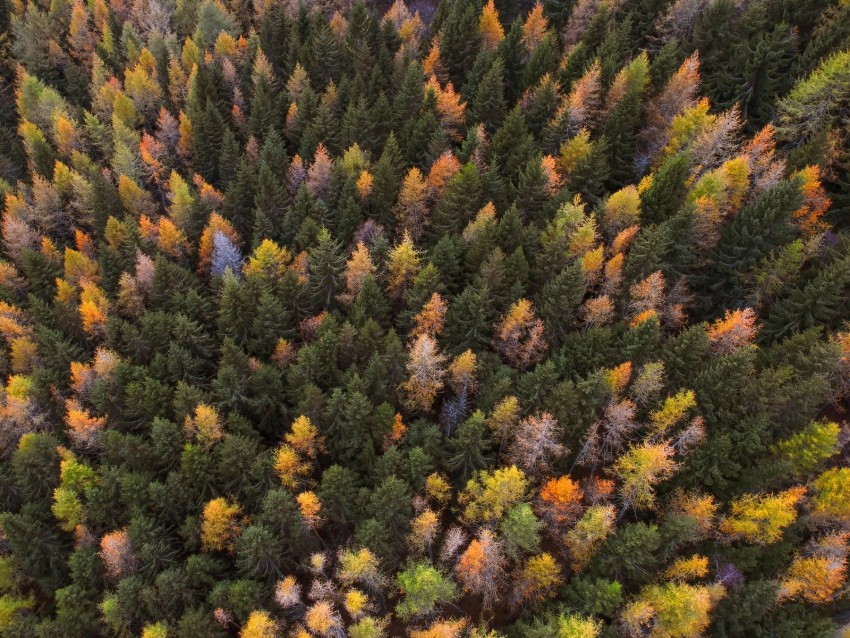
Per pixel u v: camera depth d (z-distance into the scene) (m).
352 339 52.19
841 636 37.84
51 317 58.81
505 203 63.47
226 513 42.00
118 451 45.69
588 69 72.69
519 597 41.72
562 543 43.72
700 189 55.62
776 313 50.56
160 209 77.88
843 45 61.03
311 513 41.78
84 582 42.09
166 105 89.06
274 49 93.44
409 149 70.69
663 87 69.56
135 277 62.59
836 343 43.91
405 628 43.44
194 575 40.31
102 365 51.16
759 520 40.19
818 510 41.16
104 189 69.12
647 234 51.56
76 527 44.62
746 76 65.00
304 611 41.41
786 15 70.31
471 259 56.38
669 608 37.16
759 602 38.00
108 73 92.12
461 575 41.50
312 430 45.19
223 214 69.19
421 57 89.06
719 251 54.16
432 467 44.97
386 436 46.41
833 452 41.38
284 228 64.31
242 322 54.69
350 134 73.69
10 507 48.84
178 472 45.56
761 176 58.22
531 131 72.00
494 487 41.56
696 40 72.75
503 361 52.72
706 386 44.12
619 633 38.47
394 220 64.94
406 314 54.16
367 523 39.84
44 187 71.31
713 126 60.28
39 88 85.38
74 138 81.06
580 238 54.41
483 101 73.38
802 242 51.59
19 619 42.00
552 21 89.50
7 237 67.38
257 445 46.75
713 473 41.91
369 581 40.38
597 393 43.31
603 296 51.81
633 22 81.75
